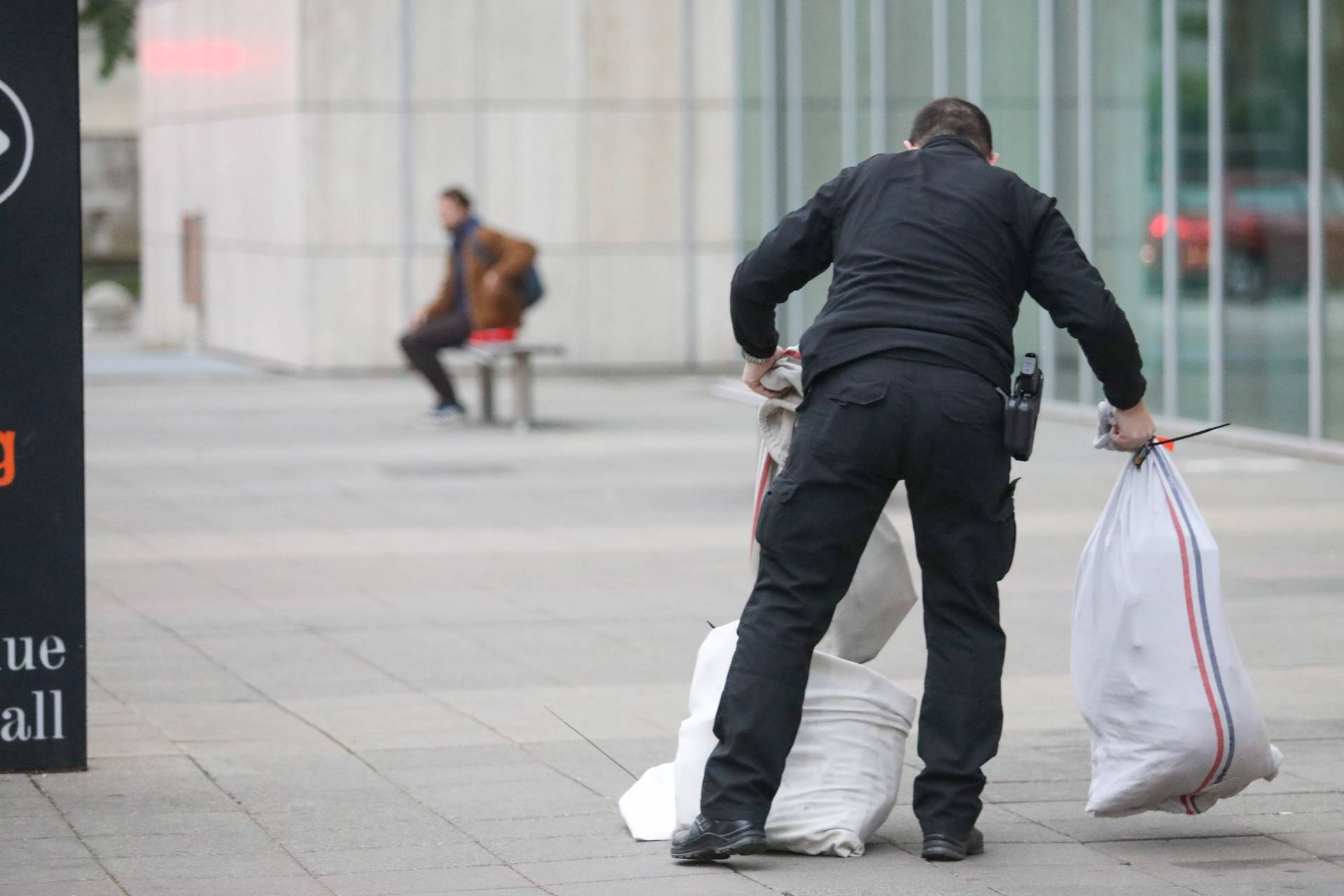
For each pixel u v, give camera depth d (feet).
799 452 51.93
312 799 58.65
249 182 258.57
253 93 254.88
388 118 238.07
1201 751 52.13
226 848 53.26
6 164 59.26
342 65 236.84
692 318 245.45
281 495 136.77
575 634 87.20
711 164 244.01
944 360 51.21
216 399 213.46
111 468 152.35
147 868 51.29
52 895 48.83
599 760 63.98
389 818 56.54
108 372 245.24
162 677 77.66
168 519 124.98
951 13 203.82
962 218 52.39
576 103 240.53
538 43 239.71
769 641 51.75
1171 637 52.65
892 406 50.83
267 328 253.65
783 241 53.67
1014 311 53.21
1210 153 167.32
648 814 55.16
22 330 59.77
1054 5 188.14
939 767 52.44
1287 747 65.41
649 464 154.92
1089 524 121.08
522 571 104.73
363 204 238.68
